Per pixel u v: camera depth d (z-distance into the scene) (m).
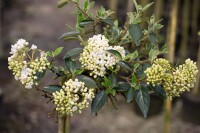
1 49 4.62
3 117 3.46
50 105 3.79
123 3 4.61
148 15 3.33
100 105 1.05
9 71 4.32
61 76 1.08
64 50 4.95
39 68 1.03
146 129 3.40
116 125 3.51
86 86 1.05
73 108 0.98
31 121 3.51
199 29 3.91
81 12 1.18
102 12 1.17
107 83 1.05
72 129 3.49
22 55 1.04
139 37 1.12
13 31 5.53
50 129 3.46
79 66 1.08
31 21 6.01
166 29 3.69
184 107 3.18
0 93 3.69
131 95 1.06
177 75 1.04
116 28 1.21
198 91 3.06
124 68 1.09
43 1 7.04
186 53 3.64
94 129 3.49
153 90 1.09
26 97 3.85
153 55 1.10
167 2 3.79
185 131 3.17
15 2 6.64
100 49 1.02
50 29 5.75
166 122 2.60
